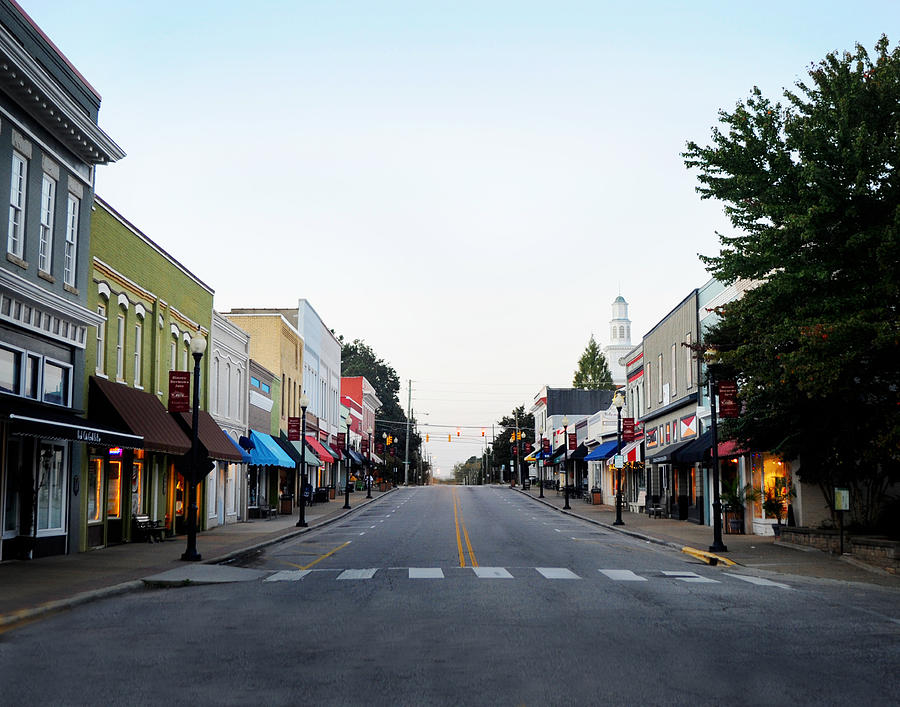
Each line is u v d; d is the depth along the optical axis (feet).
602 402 342.23
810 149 70.64
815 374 66.33
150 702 28.25
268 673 32.37
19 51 67.31
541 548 92.84
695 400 135.95
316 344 221.25
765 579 66.69
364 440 276.21
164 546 90.43
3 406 64.64
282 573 68.90
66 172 80.23
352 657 35.24
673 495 151.02
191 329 117.08
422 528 124.98
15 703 28.17
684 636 39.96
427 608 49.01
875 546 73.41
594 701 28.17
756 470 112.37
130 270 95.86
